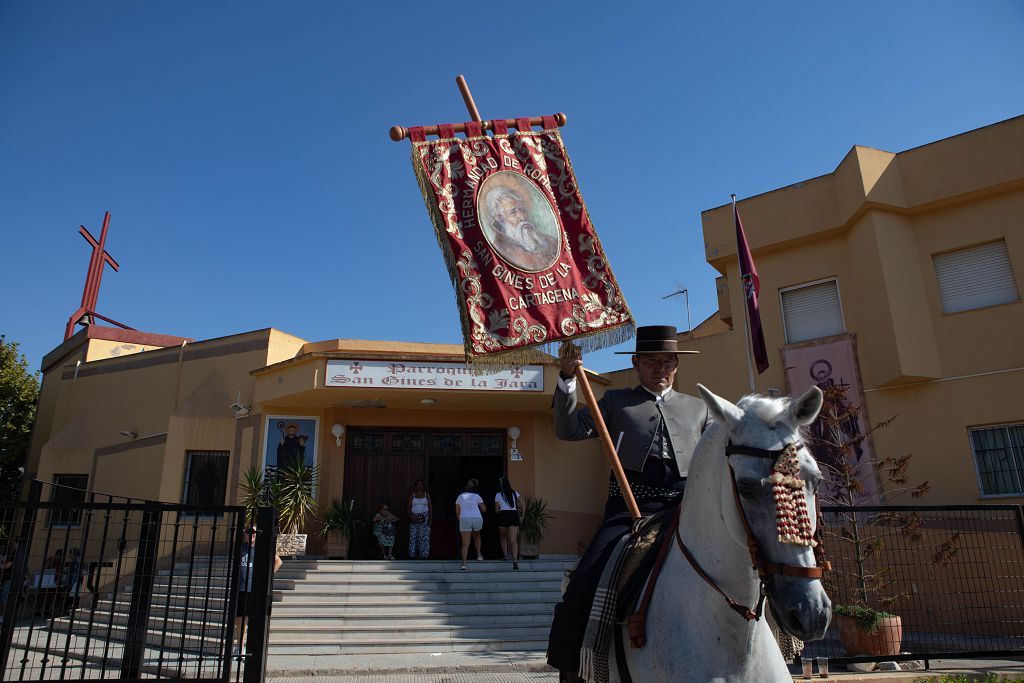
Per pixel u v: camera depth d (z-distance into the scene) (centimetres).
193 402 1955
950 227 1445
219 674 649
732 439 282
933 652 835
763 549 258
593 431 423
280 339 1981
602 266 475
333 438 1900
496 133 491
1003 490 1288
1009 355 1327
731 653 287
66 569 876
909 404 1395
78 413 2244
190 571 663
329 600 1347
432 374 1745
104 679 636
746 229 1647
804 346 1530
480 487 2056
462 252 452
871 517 1205
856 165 1467
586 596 357
